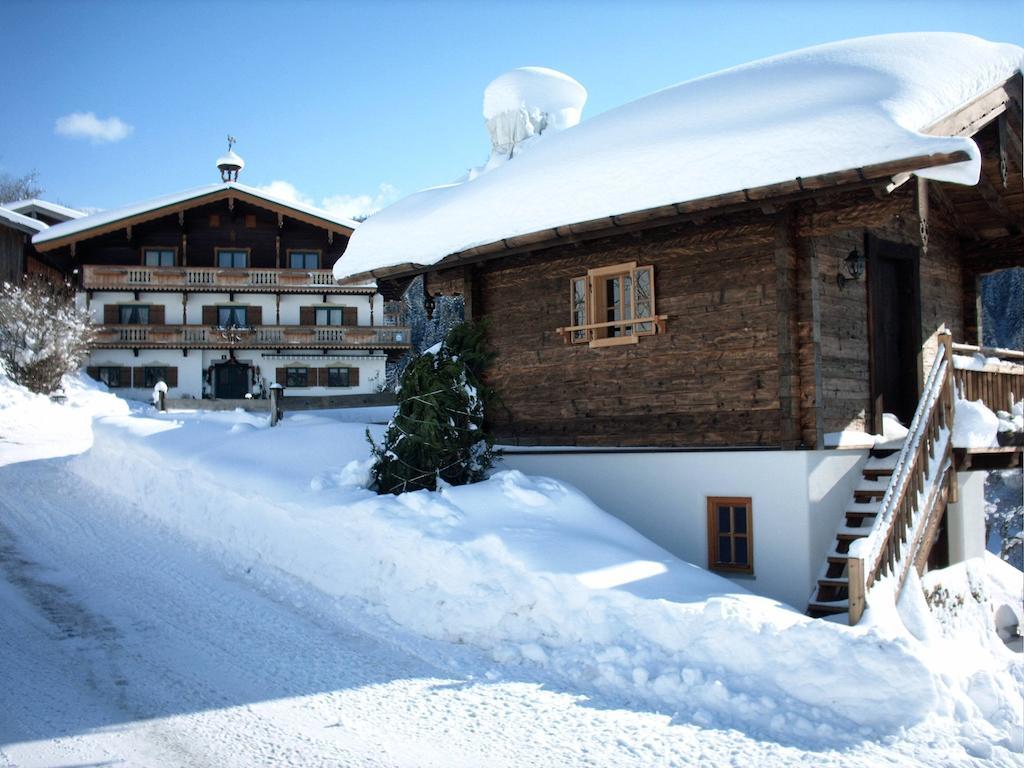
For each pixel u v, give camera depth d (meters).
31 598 8.33
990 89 8.41
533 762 4.99
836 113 7.75
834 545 8.55
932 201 10.57
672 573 7.52
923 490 8.20
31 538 10.73
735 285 9.27
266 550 9.52
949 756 5.03
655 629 6.53
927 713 5.50
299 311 37.84
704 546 8.88
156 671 6.49
